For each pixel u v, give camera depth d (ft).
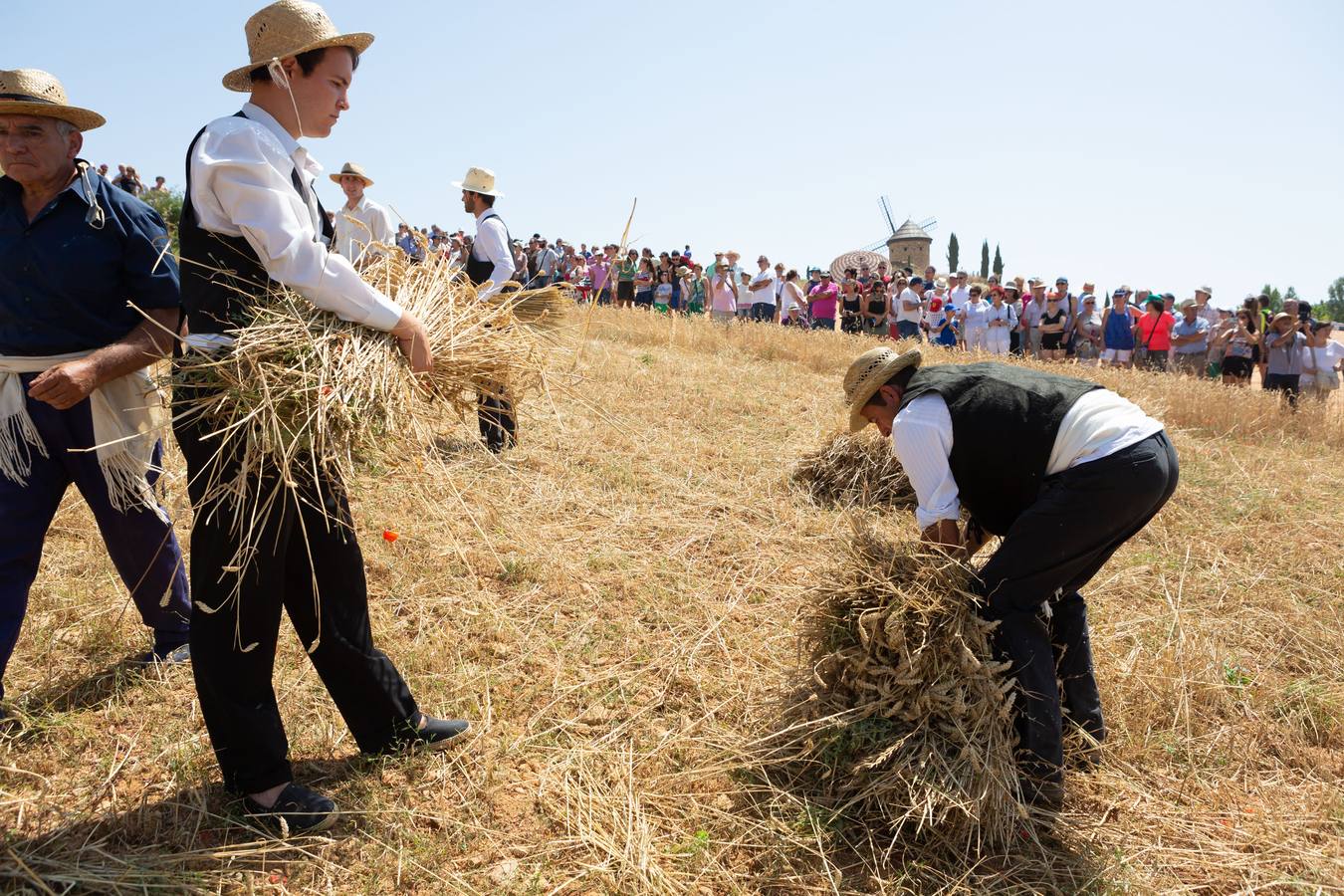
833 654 9.71
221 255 7.70
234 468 7.73
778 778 9.75
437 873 8.15
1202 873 8.73
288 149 8.07
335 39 7.97
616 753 10.05
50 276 9.33
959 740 8.98
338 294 7.83
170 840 8.23
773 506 18.28
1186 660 12.47
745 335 41.98
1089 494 8.68
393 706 9.49
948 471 9.39
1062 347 48.49
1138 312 48.52
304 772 9.38
